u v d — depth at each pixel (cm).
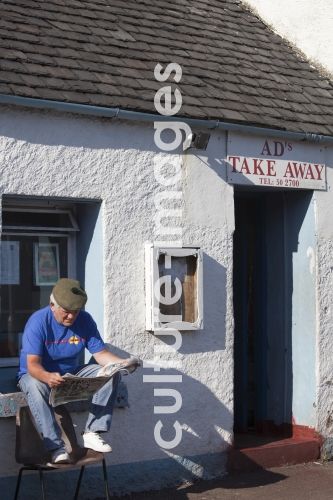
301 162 997
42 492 739
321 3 1127
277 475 938
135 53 936
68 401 731
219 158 928
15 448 765
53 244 868
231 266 936
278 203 1054
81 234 875
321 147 1017
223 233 930
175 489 878
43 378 722
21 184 793
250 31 1138
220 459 922
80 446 784
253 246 1080
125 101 843
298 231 1033
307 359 1020
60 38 894
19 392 772
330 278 1025
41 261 857
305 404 1020
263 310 1064
